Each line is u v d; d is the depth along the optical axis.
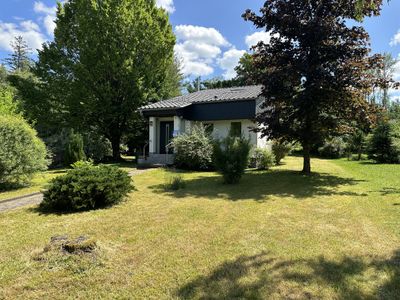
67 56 20.64
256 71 11.57
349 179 10.64
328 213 5.93
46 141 18.33
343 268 3.44
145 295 2.97
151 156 16.44
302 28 10.35
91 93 19.36
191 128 16.42
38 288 3.14
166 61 21.77
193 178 11.32
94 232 4.87
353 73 9.81
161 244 4.30
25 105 20.33
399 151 17.39
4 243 4.42
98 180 6.52
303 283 3.11
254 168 14.20
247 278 3.24
